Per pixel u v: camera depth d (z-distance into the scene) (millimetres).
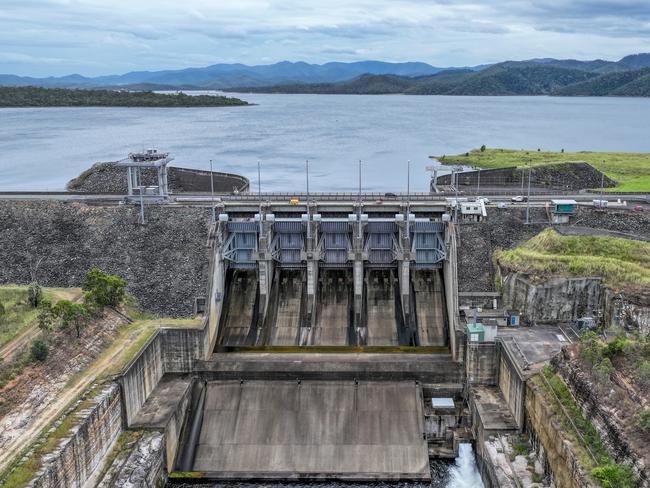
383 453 60219
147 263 79000
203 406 65375
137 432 57469
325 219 80500
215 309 75500
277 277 83188
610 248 74188
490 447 55906
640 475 41000
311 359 70375
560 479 48062
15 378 54562
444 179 141125
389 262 83625
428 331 77188
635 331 60031
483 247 80438
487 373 66188
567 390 53656
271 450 60906
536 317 71375
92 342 63312
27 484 42438
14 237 83188
